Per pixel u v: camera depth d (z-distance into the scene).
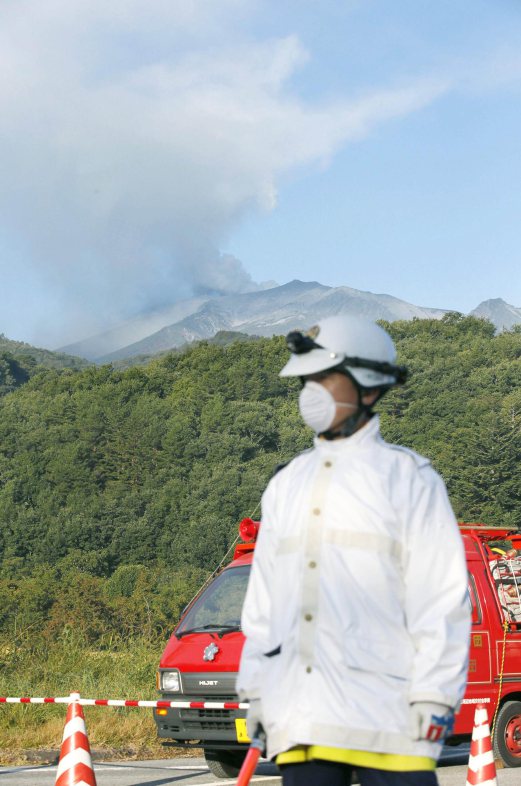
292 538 2.69
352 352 2.76
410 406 155.38
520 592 9.16
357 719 2.50
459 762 9.38
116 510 139.12
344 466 2.71
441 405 154.12
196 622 8.73
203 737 8.12
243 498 137.12
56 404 181.75
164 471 152.38
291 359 2.83
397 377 2.84
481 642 8.83
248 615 2.83
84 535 134.88
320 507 2.67
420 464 2.74
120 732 10.41
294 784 2.56
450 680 2.54
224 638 8.37
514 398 133.62
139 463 157.50
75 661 12.93
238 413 169.25
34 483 153.62
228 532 128.38
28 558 135.88
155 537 135.50
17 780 7.90
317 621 2.59
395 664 2.56
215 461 154.25
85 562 127.31
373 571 2.58
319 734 2.50
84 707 11.22
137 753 9.98
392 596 2.59
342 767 2.56
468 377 172.75
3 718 10.52
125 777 8.35
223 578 9.00
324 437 2.84
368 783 2.53
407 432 148.50
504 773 8.48
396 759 2.50
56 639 13.90
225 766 8.52
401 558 2.62
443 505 2.69
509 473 123.62
